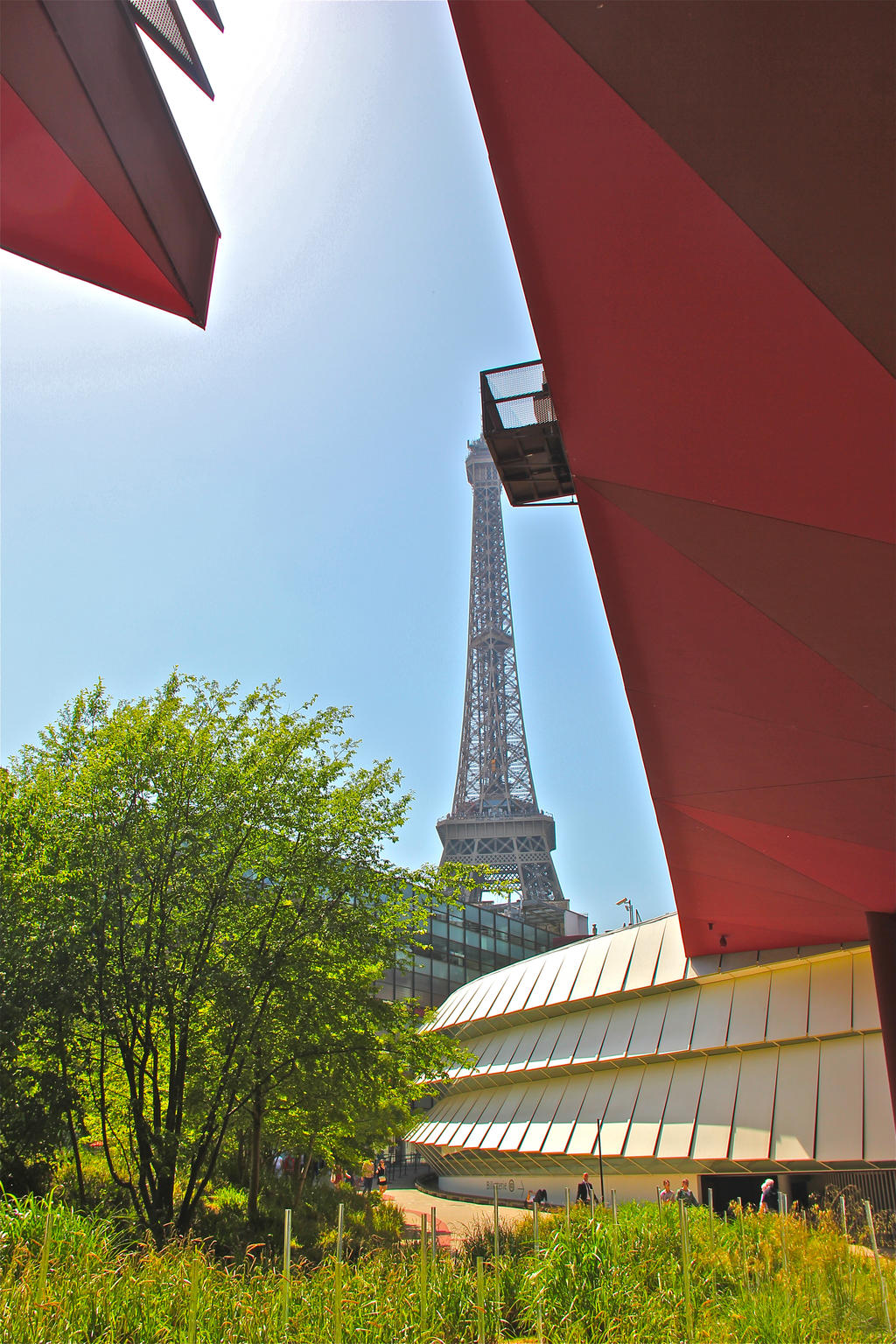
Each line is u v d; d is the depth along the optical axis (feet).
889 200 20.02
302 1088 54.60
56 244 23.72
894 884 64.49
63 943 49.39
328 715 61.26
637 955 121.70
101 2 20.39
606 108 20.51
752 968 102.89
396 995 207.51
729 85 19.13
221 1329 25.61
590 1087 117.91
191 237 25.29
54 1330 23.50
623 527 35.86
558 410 30.37
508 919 251.80
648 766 55.36
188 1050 56.24
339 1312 25.57
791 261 22.17
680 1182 98.07
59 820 52.65
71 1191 54.75
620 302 25.14
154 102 23.13
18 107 19.02
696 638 41.06
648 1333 28.86
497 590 413.18
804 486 29.55
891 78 17.84
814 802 53.72
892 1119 81.82
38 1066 50.31
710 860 70.33
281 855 57.16
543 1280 31.19
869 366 23.97
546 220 23.59
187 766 55.72
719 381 26.68
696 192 21.53
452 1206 123.85
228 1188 89.20
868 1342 29.55
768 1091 93.66
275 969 52.39
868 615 35.09
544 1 18.67
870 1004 90.17
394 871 60.29
